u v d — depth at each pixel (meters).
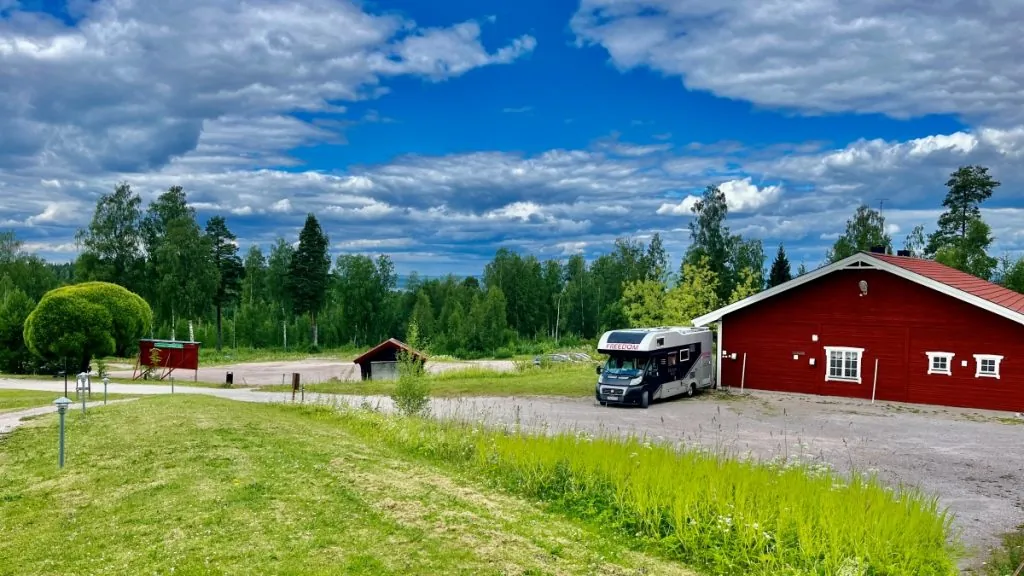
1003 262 72.12
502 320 101.06
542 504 12.11
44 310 44.41
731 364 33.53
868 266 29.73
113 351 47.00
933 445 19.81
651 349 28.42
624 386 28.00
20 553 8.90
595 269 116.12
